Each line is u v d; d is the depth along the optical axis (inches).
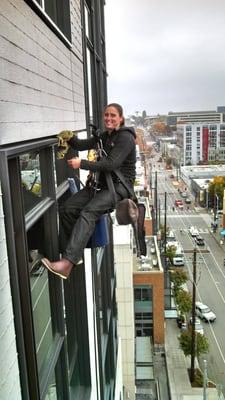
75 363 256.4
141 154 4896.7
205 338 984.3
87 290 269.7
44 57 169.0
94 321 300.8
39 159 175.5
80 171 276.2
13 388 115.8
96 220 154.0
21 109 134.6
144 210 164.6
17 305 120.2
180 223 2443.4
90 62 399.5
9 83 122.0
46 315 186.4
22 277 128.2
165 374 940.6
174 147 5664.4
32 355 131.0
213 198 2755.9
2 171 112.6
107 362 411.2
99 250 383.9
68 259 145.6
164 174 4712.1
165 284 1293.1
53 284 188.9
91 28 402.3
